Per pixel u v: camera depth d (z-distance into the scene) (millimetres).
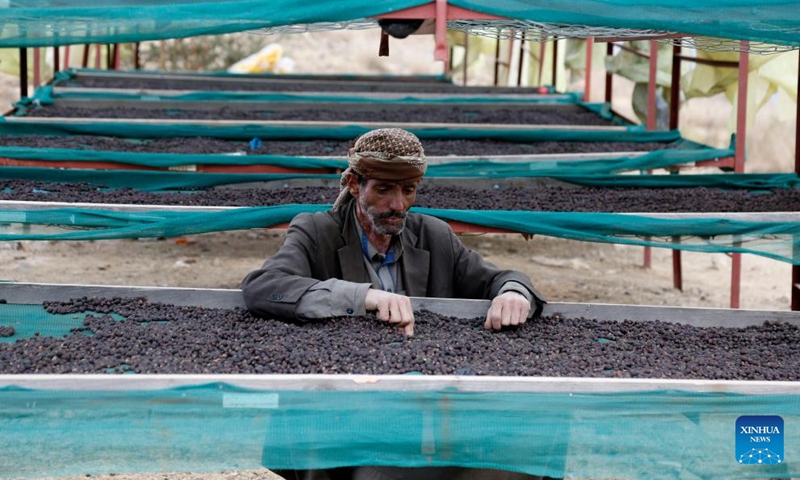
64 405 2137
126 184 4953
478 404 2211
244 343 2629
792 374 2547
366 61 15352
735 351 2816
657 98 7715
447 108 7879
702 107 11406
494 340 2771
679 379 2385
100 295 3088
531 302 2951
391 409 2195
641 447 2244
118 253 6832
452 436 2213
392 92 8586
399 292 2941
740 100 5793
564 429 2234
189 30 3467
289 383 2176
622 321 3090
